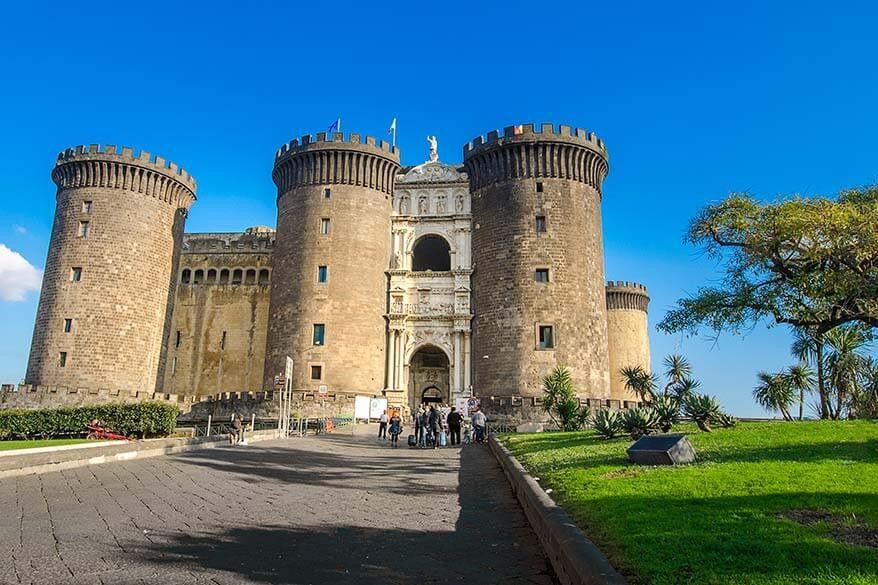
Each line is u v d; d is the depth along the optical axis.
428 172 65.62
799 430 21.73
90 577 8.11
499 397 53.84
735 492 11.09
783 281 26.17
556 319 55.50
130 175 61.47
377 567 8.92
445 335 59.94
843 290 23.77
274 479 18.73
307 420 50.59
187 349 68.25
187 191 67.50
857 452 16.03
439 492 16.33
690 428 26.00
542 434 33.78
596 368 56.19
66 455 19.84
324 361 56.81
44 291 59.72
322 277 59.09
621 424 25.11
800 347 34.81
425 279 61.50
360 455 28.38
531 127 59.81
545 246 57.28
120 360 57.91
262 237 71.19
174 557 9.19
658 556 7.57
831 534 8.31
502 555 9.64
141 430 37.16
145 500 14.11
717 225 26.98
